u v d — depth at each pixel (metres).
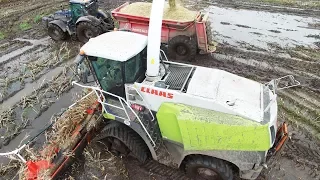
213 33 11.42
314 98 8.11
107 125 6.08
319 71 9.22
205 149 5.18
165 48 9.96
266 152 5.11
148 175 5.99
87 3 10.73
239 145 4.96
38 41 11.32
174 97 5.28
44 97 8.32
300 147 6.64
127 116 5.57
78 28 10.77
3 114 7.61
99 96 5.80
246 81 5.72
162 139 5.76
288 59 9.81
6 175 6.04
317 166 6.20
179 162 5.75
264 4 14.18
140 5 10.30
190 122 5.02
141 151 5.96
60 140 5.96
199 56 10.11
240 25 12.05
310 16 12.80
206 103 5.12
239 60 9.81
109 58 5.24
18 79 9.06
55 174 5.54
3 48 10.74
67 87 8.69
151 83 5.52
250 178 5.43
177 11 9.57
